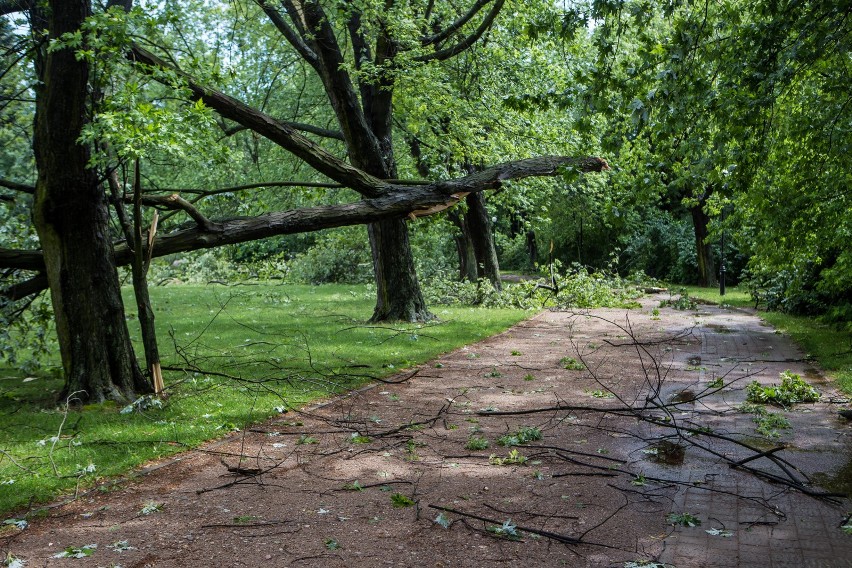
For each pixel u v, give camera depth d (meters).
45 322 10.95
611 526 5.15
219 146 9.27
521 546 4.80
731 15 8.84
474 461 6.79
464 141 18.91
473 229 25.30
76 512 5.52
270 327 17.58
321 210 10.65
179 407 9.05
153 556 4.67
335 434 7.82
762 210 13.69
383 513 5.42
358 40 17.83
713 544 4.83
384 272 18.41
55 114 8.74
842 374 10.55
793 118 11.21
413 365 12.23
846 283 15.17
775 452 6.99
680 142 9.46
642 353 13.56
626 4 9.19
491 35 19.31
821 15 8.39
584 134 9.47
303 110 22.30
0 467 6.59
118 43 8.74
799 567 4.47
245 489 6.02
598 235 42.00
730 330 17.09
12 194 10.96
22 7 9.77
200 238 10.00
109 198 9.97
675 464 6.68
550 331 17.30
